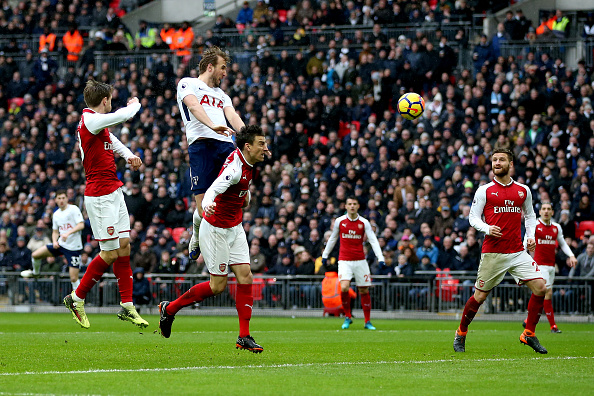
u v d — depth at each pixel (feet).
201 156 62.08
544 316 131.44
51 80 196.65
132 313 65.26
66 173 173.99
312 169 161.68
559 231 101.04
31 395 38.99
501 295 130.52
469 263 135.64
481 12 187.73
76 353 62.28
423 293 135.54
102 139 63.77
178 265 147.95
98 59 201.67
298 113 171.83
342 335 89.30
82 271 150.71
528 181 146.20
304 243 146.92
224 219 55.77
